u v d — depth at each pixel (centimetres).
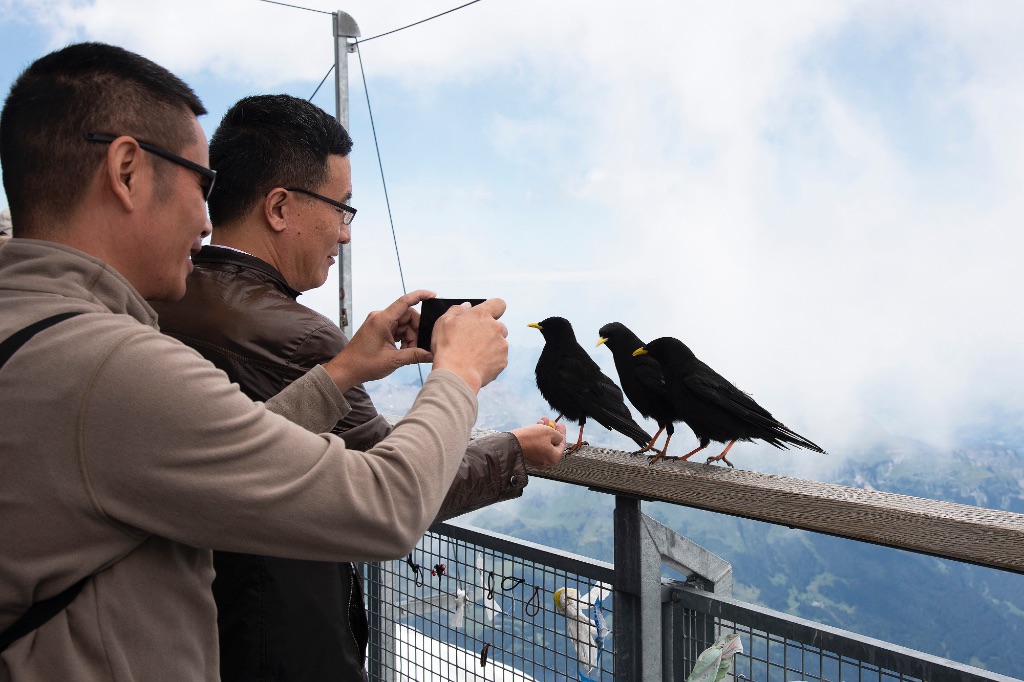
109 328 81
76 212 87
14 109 87
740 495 156
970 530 124
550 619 198
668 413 201
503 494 155
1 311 83
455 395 100
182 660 89
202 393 81
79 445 78
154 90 89
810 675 159
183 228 93
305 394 117
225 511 81
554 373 208
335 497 85
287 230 147
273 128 145
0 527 78
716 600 173
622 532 180
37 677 80
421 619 232
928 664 142
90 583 82
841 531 141
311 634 129
